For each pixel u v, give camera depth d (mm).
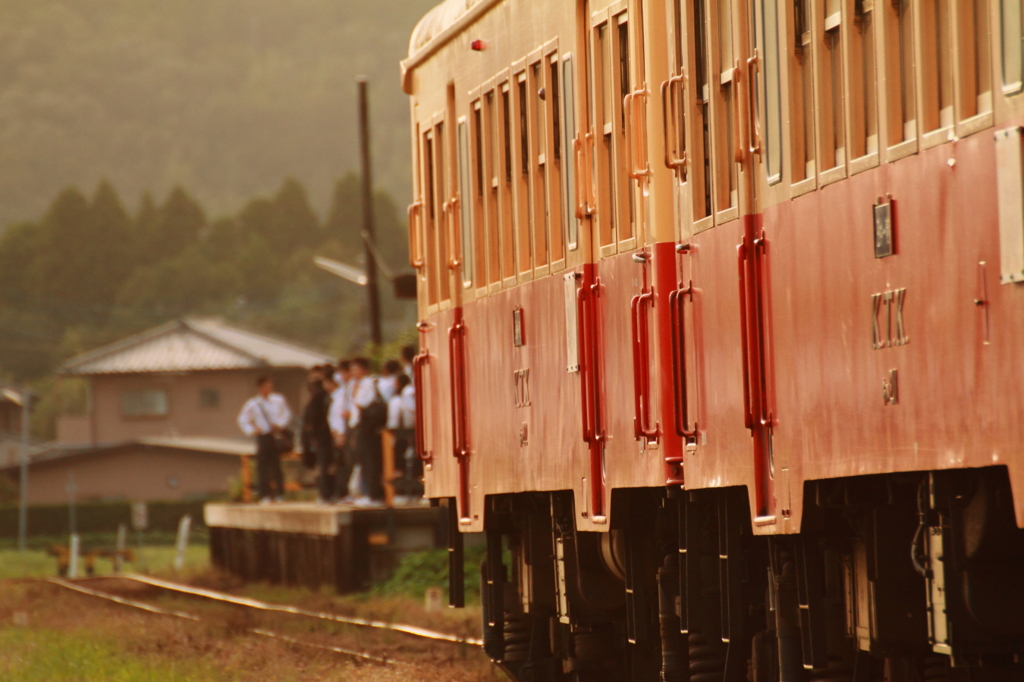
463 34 40406
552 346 34312
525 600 40531
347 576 74812
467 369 40750
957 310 19094
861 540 23906
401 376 76250
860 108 21609
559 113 33594
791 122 23516
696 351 27453
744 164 25234
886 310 20812
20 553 196875
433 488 44219
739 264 25172
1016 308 17875
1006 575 20266
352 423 77812
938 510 20500
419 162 44906
